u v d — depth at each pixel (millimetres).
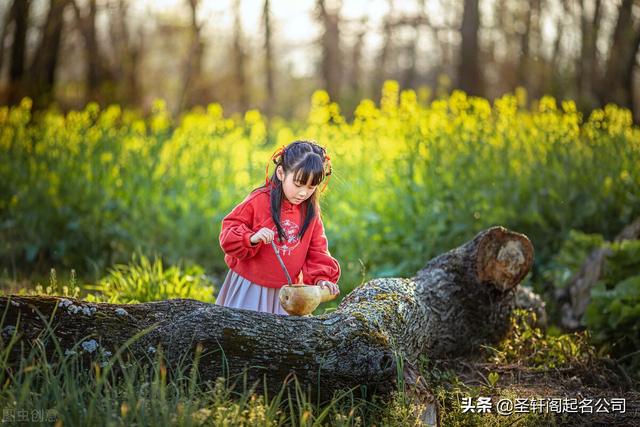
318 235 4082
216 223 8125
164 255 7895
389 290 4152
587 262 6344
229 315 3393
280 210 3943
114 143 8625
